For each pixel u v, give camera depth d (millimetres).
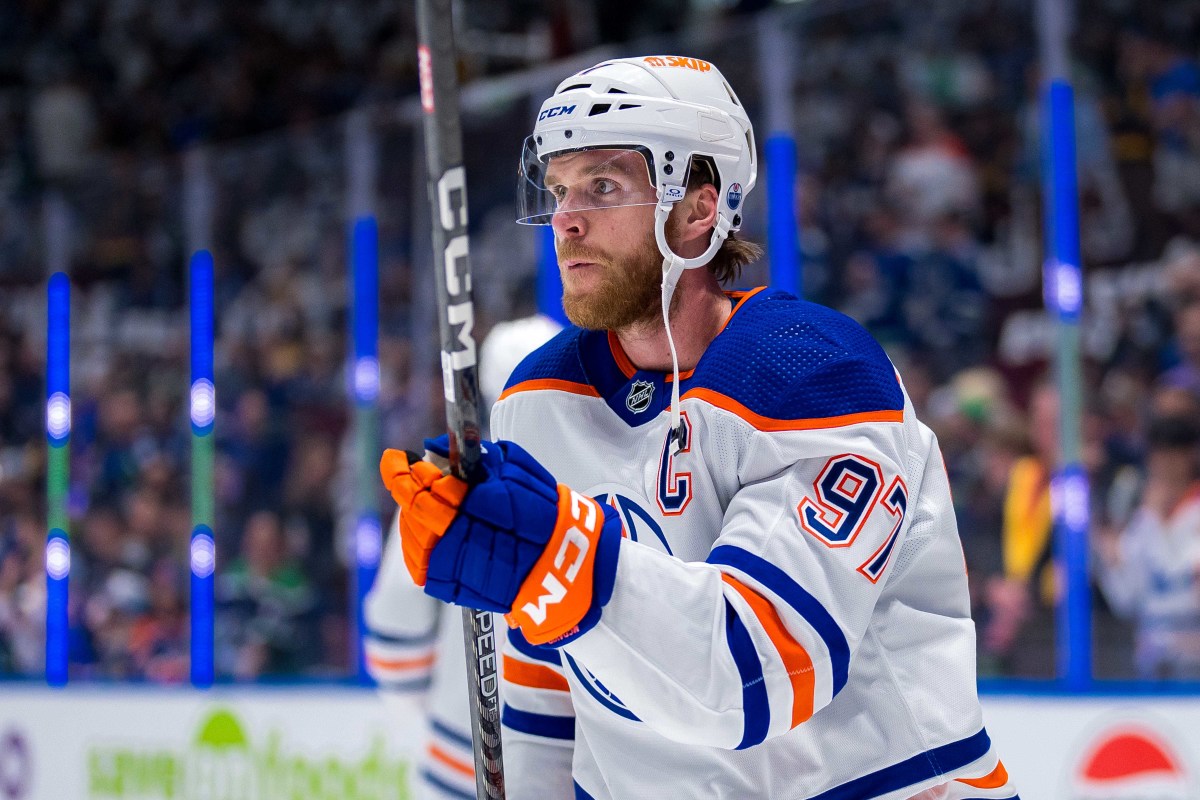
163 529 8594
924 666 2551
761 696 2178
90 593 8789
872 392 2396
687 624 2160
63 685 8445
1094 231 7180
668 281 2525
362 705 6914
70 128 14133
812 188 7449
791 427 2352
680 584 2184
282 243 8430
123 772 7902
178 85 14062
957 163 7617
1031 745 5594
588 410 2721
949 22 7508
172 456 8688
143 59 14297
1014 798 2682
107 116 14297
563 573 2145
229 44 13859
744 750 2512
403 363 7859
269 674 7969
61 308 9266
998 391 7219
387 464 2244
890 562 2350
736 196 2672
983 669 6199
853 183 7566
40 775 8344
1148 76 7414
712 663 2148
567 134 2559
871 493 2312
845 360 2400
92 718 8094
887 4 7383
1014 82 7516
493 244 7617
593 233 2570
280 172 8422
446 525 2145
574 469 2689
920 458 2576
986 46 7523
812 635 2215
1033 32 7414
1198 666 5809
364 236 8039
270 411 8375
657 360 2688
